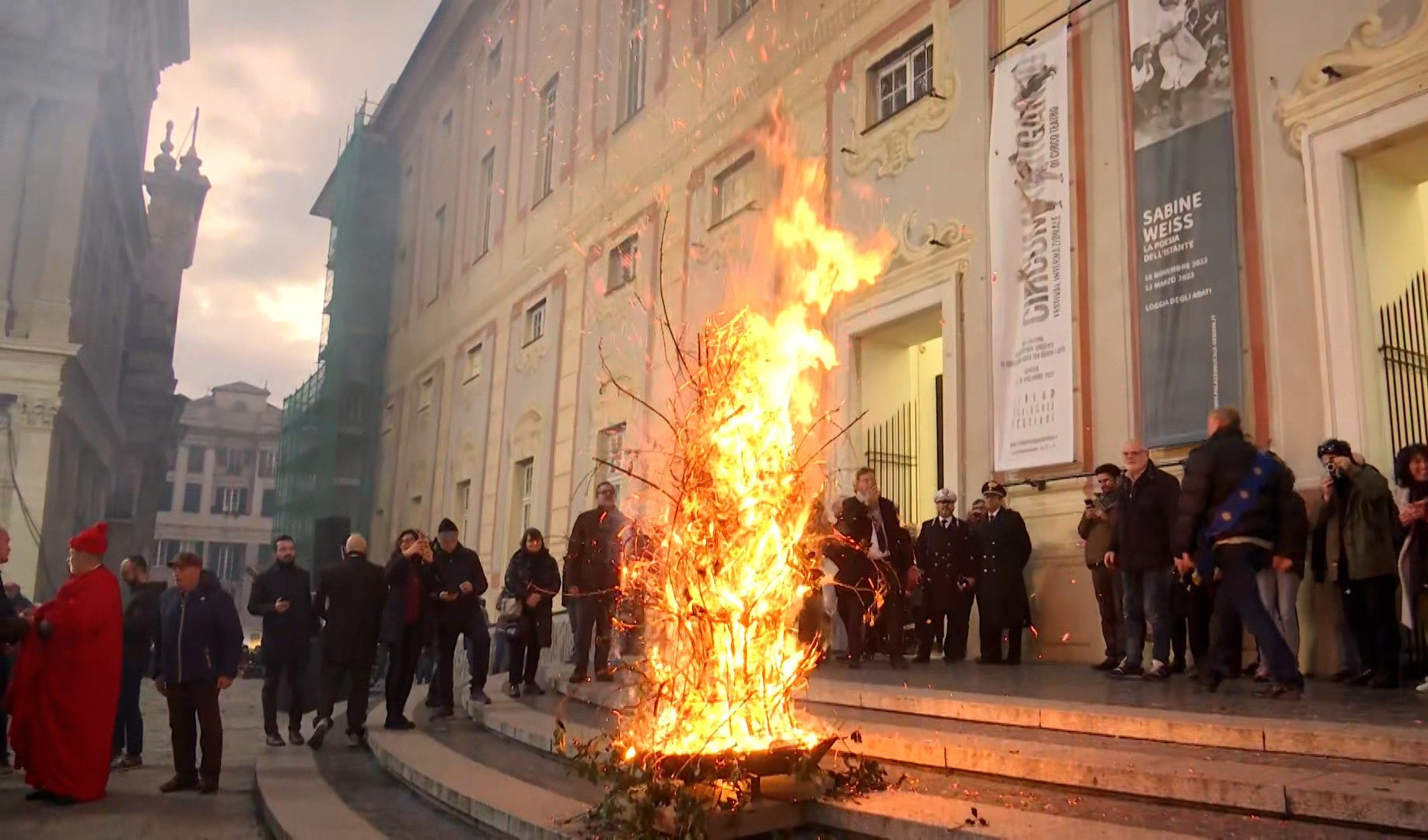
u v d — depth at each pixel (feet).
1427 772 12.64
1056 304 30.22
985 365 32.63
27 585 67.56
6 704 23.31
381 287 106.93
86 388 82.89
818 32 42.75
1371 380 22.85
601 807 14.76
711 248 47.75
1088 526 25.91
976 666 27.35
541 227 68.49
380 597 28.53
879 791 14.73
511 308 71.92
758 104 46.09
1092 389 28.89
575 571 29.53
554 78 70.28
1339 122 23.68
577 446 58.59
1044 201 31.07
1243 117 25.84
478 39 86.48
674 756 14.08
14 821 21.08
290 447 118.52
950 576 28.58
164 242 139.13
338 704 42.86
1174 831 11.76
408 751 23.52
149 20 103.86
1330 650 21.93
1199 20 27.12
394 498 94.84
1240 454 19.06
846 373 38.52
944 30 35.99
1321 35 24.41
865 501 28.19
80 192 75.72
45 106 76.28
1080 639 28.04
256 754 29.14
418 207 99.30
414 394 92.89
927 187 35.91
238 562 207.31
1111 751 14.84
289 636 29.84
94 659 23.31
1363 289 23.21
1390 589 19.74
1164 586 22.25
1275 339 24.41
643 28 58.23
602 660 30.07
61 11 76.84
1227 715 15.65
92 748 23.17
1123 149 28.89
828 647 29.53
